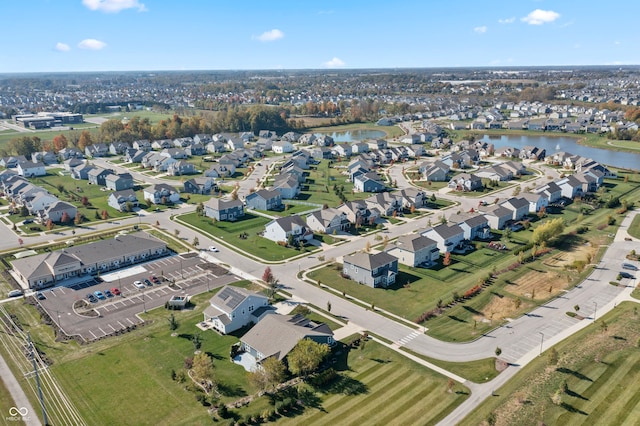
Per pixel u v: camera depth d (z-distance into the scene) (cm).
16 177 14712
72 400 5328
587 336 6431
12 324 6931
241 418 4988
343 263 8625
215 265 9081
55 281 8306
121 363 6009
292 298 7769
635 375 5519
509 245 10075
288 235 10088
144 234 9956
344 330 6781
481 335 6588
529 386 5397
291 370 5619
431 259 9356
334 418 4997
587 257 8962
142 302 7638
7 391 5472
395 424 4884
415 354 6169
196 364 5478
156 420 5003
